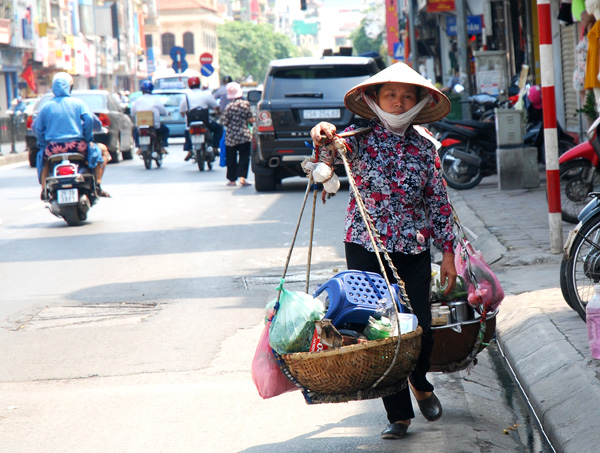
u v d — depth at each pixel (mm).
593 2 19078
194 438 7277
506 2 41688
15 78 88250
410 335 6168
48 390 8750
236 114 27188
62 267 15234
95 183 20500
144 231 18844
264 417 7703
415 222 6824
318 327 6176
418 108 6738
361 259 6816
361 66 24531
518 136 21578
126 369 9344
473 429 7180
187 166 36562
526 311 10109
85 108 20000
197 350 9938
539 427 7410
